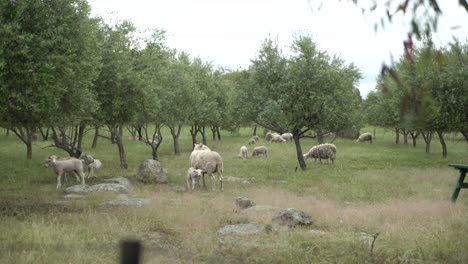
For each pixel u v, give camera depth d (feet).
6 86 37.96
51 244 26.27
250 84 92.43
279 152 133.08
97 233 30.60
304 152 132.77
